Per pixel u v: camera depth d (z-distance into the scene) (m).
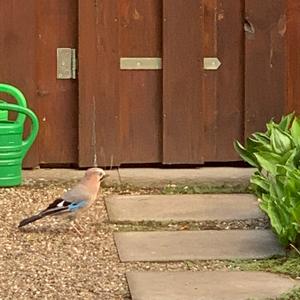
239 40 8.66
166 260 6.31
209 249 6.56
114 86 8.51
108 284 5.85
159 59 8.58
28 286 5.80
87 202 6.89
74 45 8.50
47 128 8.54
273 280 5.91
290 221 6.41
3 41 8.39
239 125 8.72
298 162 7.13
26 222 6.86
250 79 8.66
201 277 5.95
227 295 5.59
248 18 8.62
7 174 8.05
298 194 6.43
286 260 6.32
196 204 7.73
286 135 7.43
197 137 8.64
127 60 8.54
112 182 8.27
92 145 8.52
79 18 8.41
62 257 6.38
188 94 8.60
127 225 7.17
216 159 8.70
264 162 7.04
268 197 6.87
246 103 8.67
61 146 8.56
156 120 8.62
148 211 7.50
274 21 8.65
